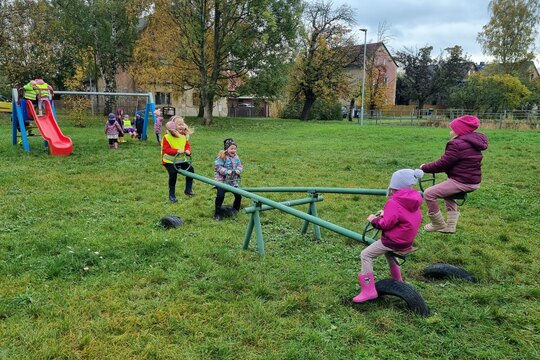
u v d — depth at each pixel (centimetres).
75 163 1257
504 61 5012
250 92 3112
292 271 493
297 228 677
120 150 1552
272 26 2728
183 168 811
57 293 418
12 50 3028
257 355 334
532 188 1005
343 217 751
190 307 399
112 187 943
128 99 3859
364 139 2133
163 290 433
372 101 5038
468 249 591
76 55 3450
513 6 4934
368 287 412
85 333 353
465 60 5978
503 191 962
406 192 391
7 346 334
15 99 1451
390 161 1368
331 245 598
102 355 326
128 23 3319
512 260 557
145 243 554
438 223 523
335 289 448
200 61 2953
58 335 350
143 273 473
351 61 4494
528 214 783
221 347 338
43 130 1450
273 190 664
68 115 3406
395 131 2538
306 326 377
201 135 2386
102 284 443
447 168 502
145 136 1909
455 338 363
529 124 2970
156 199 844
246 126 3050
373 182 1065
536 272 518
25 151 1419
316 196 625
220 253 538
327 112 4706
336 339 357
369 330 371
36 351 326
